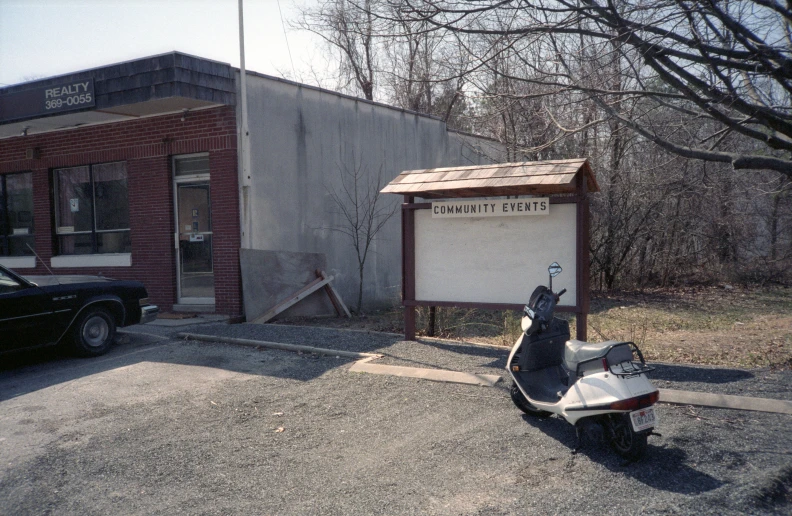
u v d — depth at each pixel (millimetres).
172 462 5145
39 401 6840
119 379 7637
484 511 4152
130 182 12539
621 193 16688
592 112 11367
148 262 12438
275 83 12227
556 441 5367
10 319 7926
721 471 4629
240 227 11461
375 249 14992
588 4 8383
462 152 18266
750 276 19672
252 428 5902
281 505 4352
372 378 7414
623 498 4250
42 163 13656
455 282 8758
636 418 4707
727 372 7445
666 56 8172
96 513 4320
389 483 4645
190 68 10500
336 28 11836
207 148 11633
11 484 4797
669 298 16453
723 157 8297
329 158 13555
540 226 8172
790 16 7672
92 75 11148
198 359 8570
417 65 13383
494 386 6965
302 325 11570
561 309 7953
